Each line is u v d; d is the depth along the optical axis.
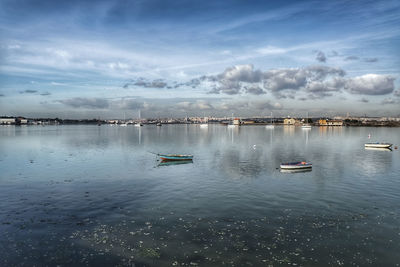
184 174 47.00
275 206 29.78
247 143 111.25
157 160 63.47
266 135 176.00
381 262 18.72
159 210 28.61
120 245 21.06
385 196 33.50
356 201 31.50
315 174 46.75
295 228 23.91
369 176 45.19
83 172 48.94
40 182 41.12
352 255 19.55
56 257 19.45
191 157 63.22
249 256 19.48
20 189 37.06
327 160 63.44
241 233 22.97
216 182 40.94
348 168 52.75
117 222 25.41
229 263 18.64
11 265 18.55
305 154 74.56
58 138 142.12
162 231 23.41
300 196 33.53
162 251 20.16
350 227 24.12
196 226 24.39
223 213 27.64
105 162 60.66
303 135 176.25
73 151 82.12
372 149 87.62
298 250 20.23
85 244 21.23
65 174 47.12
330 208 29.11
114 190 36.50
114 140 128.88
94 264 18.59
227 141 122.75
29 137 149.88
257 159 64.81
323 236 22.41
